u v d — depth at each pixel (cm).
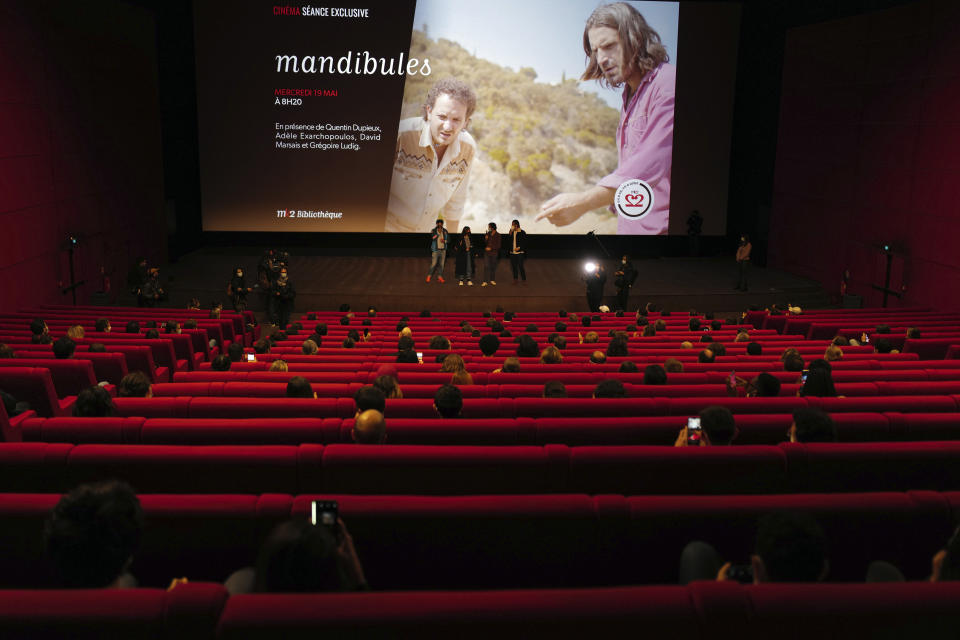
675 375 670
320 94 1912
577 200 1969
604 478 346
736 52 1945
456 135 1934
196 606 168
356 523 275
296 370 746
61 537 185
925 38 1474
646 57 1923
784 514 202
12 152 1238
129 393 538
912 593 173
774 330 1246
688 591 176
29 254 1293
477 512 276
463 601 173
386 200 1967
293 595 172
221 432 410
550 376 662
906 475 349
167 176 1900
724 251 2167
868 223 1662
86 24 1495
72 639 166
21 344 863
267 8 1873
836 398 524
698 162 1992
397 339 1080
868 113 1650
